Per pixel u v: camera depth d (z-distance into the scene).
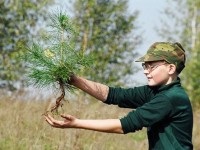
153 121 3.66
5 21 18.45
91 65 3.84
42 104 8.42
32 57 3.75
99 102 9.41
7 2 18.72
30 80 3.78
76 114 7.80
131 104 4.07
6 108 8.30
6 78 16.84
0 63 17.39
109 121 3.66
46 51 3.78
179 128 3.71
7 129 7.45
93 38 19.30
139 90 4.04
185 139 3.73
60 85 3.83
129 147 8.43
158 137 3.74
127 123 3.64
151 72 3.76
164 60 3.72
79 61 3.79
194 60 21.23
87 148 7.45
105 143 8.02
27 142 7.23
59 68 3.75
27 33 18.31
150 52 3.74
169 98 3.67
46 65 3.75
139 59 3.74
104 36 19.92
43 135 7.46
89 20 19.61
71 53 3.79
